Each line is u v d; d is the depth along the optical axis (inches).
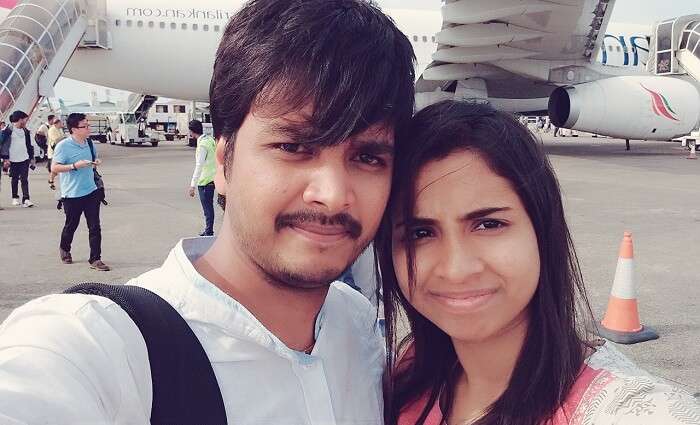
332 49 35.8
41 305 34.1
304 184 36.9
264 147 36.8
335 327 46.1
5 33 620.7
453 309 44.7
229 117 37.9
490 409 45.5
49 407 28.9
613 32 781.9
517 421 43.4
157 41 711.1
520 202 43.2
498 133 42.7
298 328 42.5
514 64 660.7
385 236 49.1
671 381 128.6
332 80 35.5
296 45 35.5
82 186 229.0
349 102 35.9
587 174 550.3
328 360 43.7
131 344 34.0
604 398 38.5
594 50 667.4
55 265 238.5
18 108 610.9
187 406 34.6
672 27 745.0
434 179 42.9
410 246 45.8
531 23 605.3
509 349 47.0
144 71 735.1
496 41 611.2
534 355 44.6
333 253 38.1
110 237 293.9
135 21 705.6
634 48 778.8
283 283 40.1
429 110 45.1
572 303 46.1
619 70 694.5
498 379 48.0
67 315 33.0
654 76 697.0
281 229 37.4
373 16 39.1
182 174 604.7
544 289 44.8
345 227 38.0
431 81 718.5
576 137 1333.7
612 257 246.5
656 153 801.6
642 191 442.9
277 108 35.8
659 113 659.4
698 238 284.8
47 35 639.1
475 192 42.4
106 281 215.0
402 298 52.4
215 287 37.5
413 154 43.0
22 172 399.9
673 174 553.0
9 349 31.0
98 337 32.6
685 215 345.7
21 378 29.3
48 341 31.2
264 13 36.9
